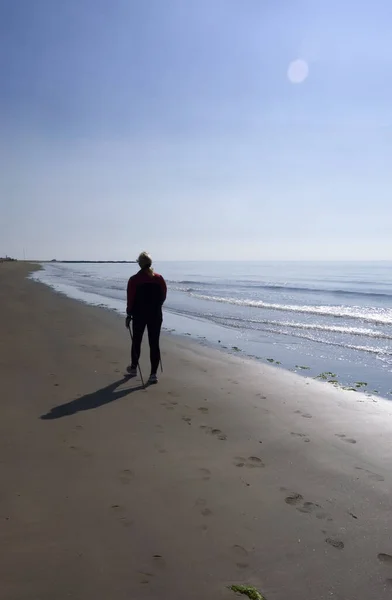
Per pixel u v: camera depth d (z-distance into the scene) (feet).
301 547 8.62
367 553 8.47
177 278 148.05
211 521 9.44
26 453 12.57
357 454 13.29
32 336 31.91
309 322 45.85
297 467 12.28
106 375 21.68
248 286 103.04
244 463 12.44
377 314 53.06
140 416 16.05
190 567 7.93
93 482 10.99
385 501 10.48
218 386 20.77
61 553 8.16
